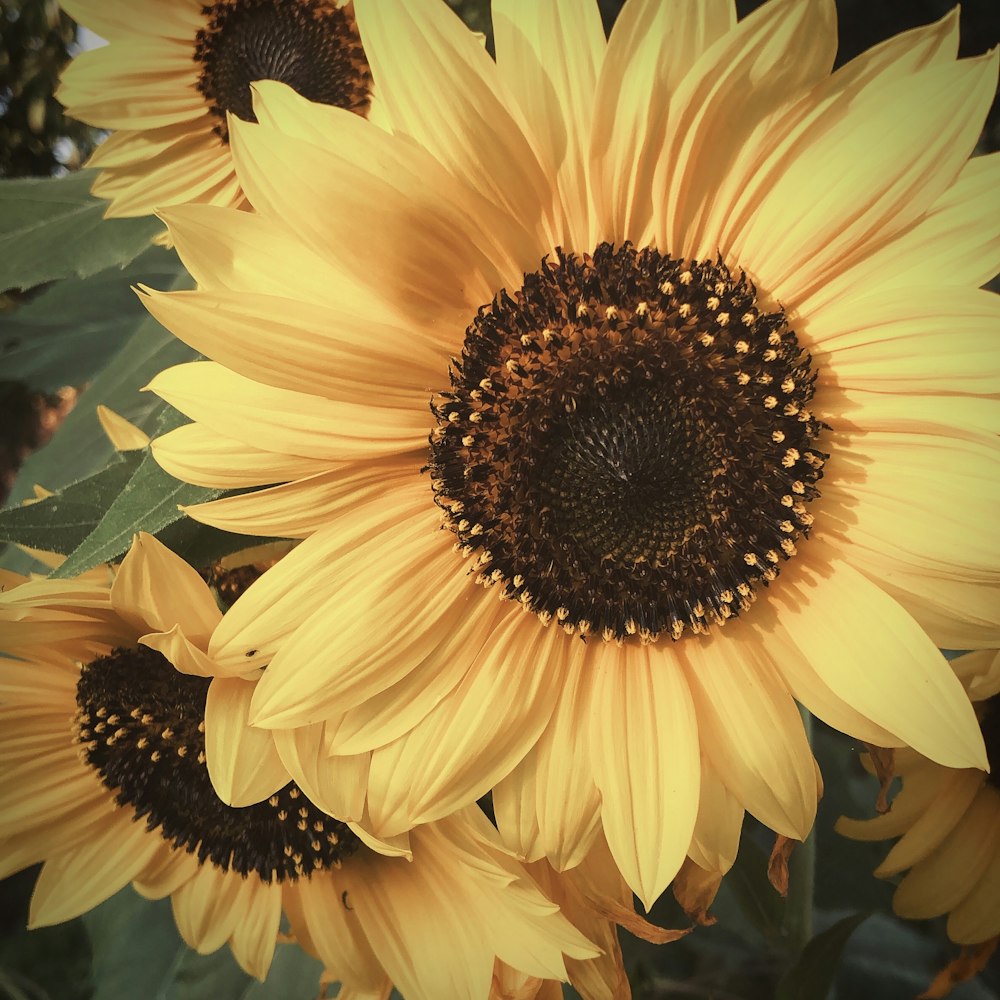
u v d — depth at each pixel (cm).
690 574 29
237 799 28
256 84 26
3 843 34
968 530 27
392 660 28
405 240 26
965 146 26
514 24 26
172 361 39
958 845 33
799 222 27
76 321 46
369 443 28
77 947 64
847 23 41
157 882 34
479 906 31
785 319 28
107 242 39
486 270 27
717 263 28
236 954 33
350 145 26
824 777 42
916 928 42
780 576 29
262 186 26
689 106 26
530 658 29
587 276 27
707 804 28
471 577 29
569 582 30
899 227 27
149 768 33
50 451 39
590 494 29
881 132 26
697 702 29
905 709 27
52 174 64
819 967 33
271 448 27
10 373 46
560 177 27
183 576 27
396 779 28
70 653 32
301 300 27
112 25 38
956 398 27
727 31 26
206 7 37
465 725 29
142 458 30
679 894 28
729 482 29
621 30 25
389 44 25
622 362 28
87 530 29
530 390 28
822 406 28
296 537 29
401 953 32
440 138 26
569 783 29
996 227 26
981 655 30
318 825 33
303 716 28
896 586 28
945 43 26
